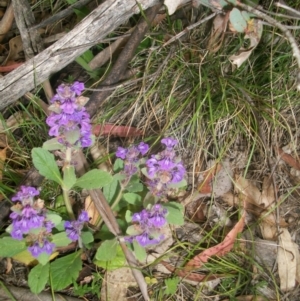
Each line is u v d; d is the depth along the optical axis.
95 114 0.54
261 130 0.53
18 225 0.38
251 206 0.53
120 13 0.49
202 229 0.51
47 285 0.47
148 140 0.54
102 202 0.45
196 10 0.57
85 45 0.49
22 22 0.53
